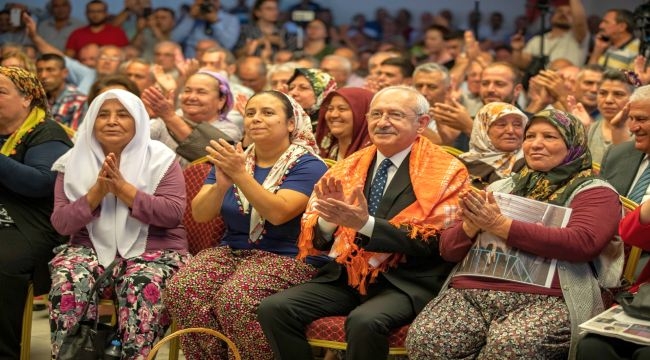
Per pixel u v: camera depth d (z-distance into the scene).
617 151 4.66
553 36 9.00
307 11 10.84
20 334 4.61
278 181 4.36
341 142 5.12
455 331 3.71
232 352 4.18
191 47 10.34
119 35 10.16
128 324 4.26
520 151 4.78
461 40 9.03
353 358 3.77
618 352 3.44
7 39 10.29
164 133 5.88
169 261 4.51
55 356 4.27
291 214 4.26
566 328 3.58
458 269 3.93
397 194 4.06
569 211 3.71
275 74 6.73
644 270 3.74
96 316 4.34
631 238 3.59
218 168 4.26
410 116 4.10
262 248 4.39
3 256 4.57
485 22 11.45
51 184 4.73
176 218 4.55
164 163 4.61
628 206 4.02
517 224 3.66
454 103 5.34
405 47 11.49
